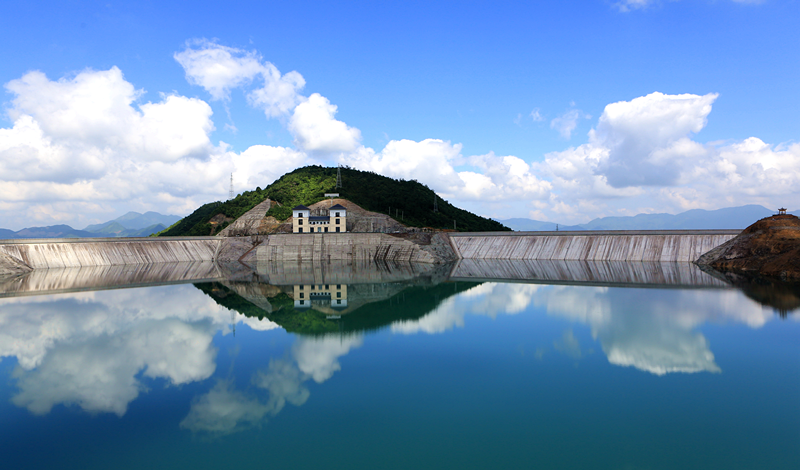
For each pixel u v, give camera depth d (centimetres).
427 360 3628
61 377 3319
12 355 3822
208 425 2567
